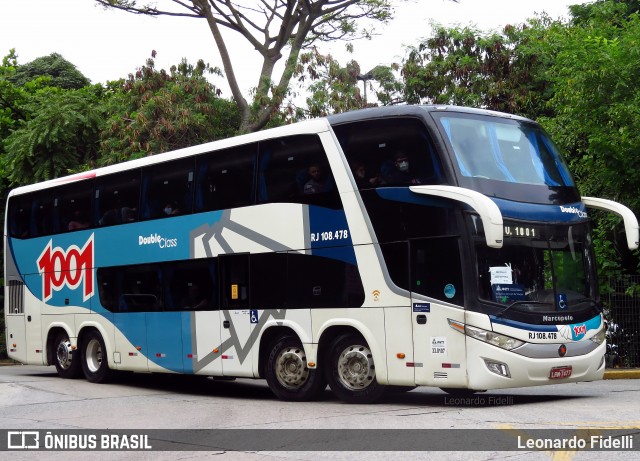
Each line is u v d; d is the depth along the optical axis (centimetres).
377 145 1346
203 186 1628
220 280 1573
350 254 1360
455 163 1261
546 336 1258
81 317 1923
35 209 2095
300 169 1450
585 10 2880
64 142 3028
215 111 3005
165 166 1725
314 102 2825
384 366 1308
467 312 1223
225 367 1557
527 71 2758
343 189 1379
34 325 2070
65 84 4725
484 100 2786
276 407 1364
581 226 1358
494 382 1214
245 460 902
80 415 1323
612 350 2036
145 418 1270
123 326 1800
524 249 1275
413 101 2866
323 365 1412
